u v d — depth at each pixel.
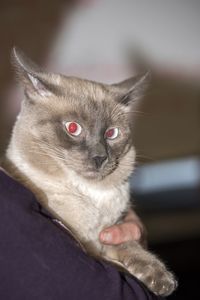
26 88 0.54
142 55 1.29
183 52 1.31
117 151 0.57
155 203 1.32
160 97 1.33
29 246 0.39
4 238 0.39
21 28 1.24
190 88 1.34
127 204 0.58
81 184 0.54
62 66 1.27
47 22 1.25
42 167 0.52
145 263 0.53
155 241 1.28
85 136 0.54
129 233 0.54
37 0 1.24
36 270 0.39
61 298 0.39
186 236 1.30
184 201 1.33
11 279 0.39
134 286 0.44
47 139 0.53
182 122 1.36
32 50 1.25
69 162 0.53
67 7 1.25
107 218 0.55
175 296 1.10
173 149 1.36
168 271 0.53
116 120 0.57
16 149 0.54
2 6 1.23
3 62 1.23
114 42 1.27
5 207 0.39
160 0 1.29
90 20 1.26
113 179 0.56
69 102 0.55
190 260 1.23
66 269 0.40
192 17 1.31
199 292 1.11
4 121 1.23
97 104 0.56
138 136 1.33
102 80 1.27
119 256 0.54
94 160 0.54
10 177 0.42
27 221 0.39
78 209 0.52
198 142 1.38
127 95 0.59
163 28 1.30
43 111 0.54
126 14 1.27
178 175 1.38
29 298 0.39
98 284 0.40
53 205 0.52
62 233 0.41
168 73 1.31
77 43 1.26
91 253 0.52
